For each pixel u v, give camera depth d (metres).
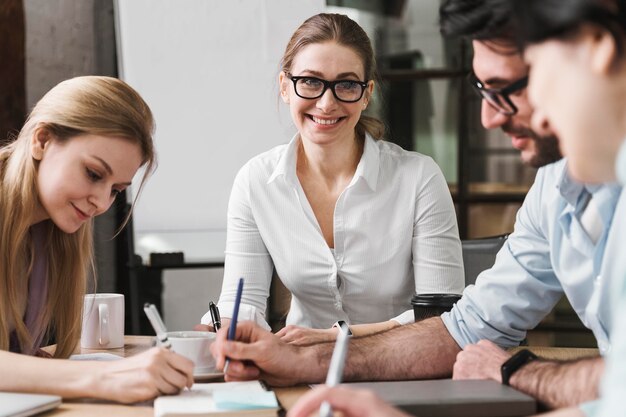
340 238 2.40
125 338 2.17
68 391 1.46
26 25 3.51
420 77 4.57
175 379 1.45
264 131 3.73
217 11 3.71
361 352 1.69
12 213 1.75
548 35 0.94
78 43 3.79
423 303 1.91
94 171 1.71
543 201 1.73
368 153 2.40
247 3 3.71
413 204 2.41
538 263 1.78
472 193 4.64
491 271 1.83
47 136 1.74
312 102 2.32
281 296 3.19
